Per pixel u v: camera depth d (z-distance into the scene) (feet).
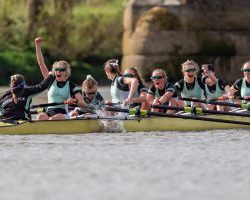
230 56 384.47
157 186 119.34
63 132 184.34
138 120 192.13
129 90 196.44
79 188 117.80
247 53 386.32
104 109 189.78
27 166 136.98
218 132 192.65
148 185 120.06
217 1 382.01
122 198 110.73
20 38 541.75
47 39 543.80
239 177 126.93
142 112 187.32
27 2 545.85
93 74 549.54
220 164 139.33
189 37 380.17
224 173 130.31
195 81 206.69
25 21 546.26
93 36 565.12
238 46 384.88
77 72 545.44
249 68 208.44
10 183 121.80
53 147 160.56
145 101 194.80
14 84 182.50
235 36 384.27
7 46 536.83
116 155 149.69
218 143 169.37
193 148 160.45
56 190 116.37
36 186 119.44
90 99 193.36
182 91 207.00
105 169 133.80
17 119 182.80
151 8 383.86
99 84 522.06
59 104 185.98
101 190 116.26
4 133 180.96
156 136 181.68
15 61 523.70
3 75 515.09
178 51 380.99
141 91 196.44
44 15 544.62
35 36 542.98
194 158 146.20
